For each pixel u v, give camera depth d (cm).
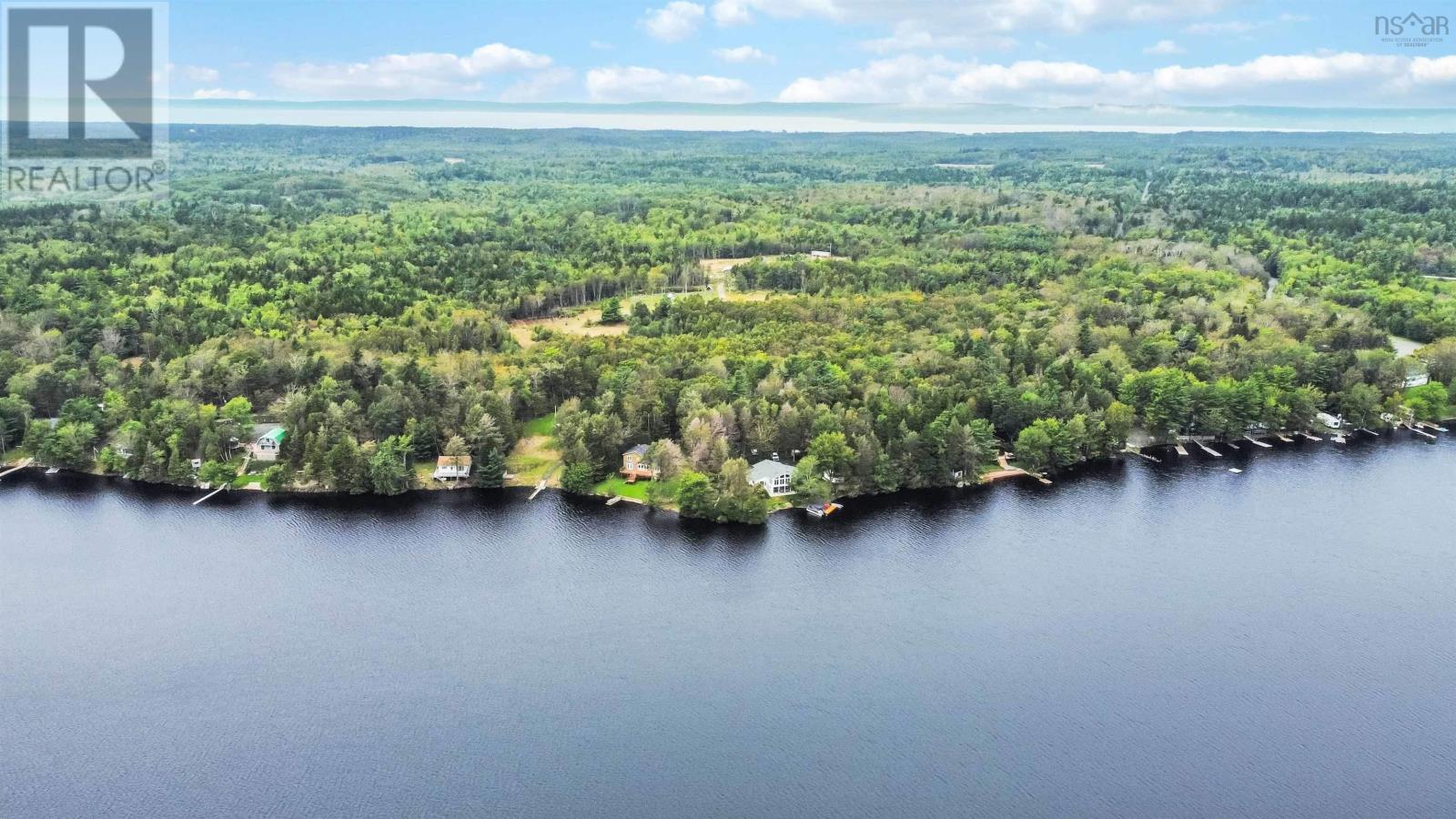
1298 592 19962
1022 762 15038
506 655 17600
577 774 14662
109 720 15775
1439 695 16662
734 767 14838
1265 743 15512
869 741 15450
